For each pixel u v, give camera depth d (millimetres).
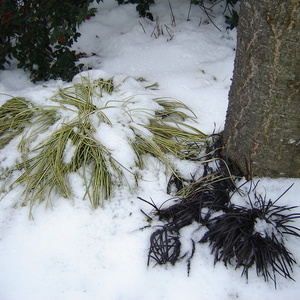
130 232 1447
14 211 1496
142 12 2408
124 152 1580
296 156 1469
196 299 1334
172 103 1815
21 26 1887
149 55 2170
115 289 1349
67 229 1446
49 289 1342
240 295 1341
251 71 1366
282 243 1400
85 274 1372
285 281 1359
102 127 1631
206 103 1856
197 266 1389
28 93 1787
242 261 1362
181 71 2066
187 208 1483
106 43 2307
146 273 1376
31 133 1647
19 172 1586
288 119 1379
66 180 1534
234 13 2277
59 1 1843
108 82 1847
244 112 1453
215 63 2117
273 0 1221
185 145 1651
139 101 1764
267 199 1495
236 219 1422
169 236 1438
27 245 1421
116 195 1514
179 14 2480
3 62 2035
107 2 2531
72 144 1588
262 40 1290
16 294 1331
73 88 1839
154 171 1591
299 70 1282
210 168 1603
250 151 1499
